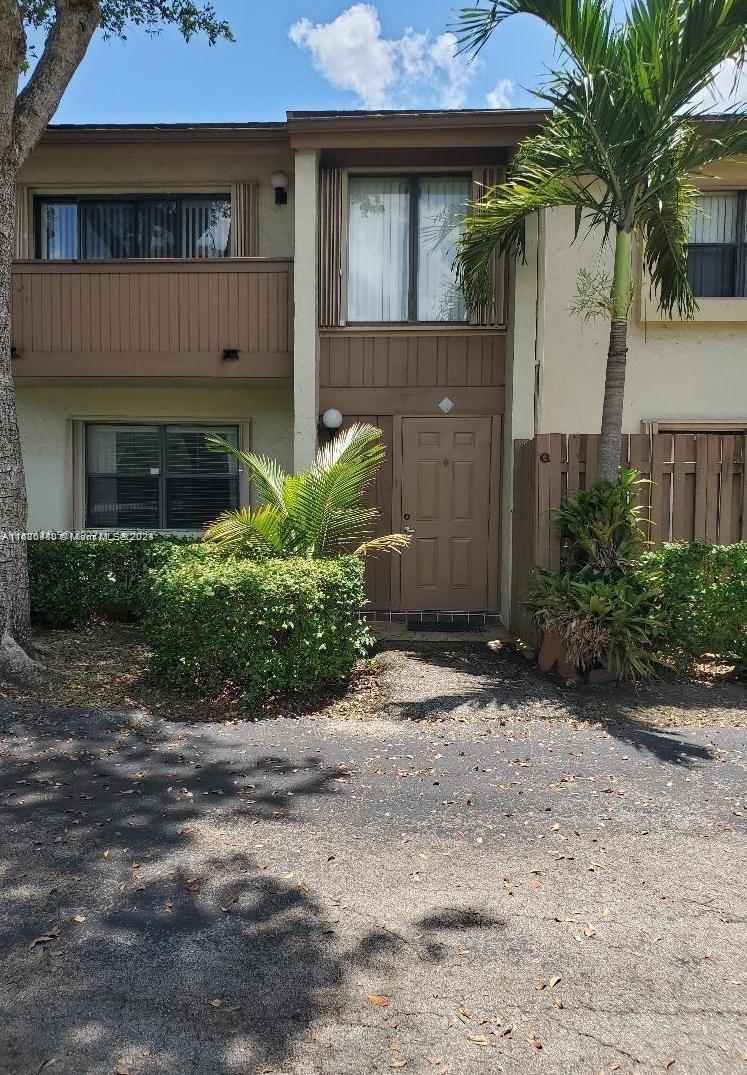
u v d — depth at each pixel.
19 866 3.32
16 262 8.70
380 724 5.27
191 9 8.49
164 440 10.17
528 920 2.98
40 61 6.45
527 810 3.94
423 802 4.02
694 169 6.55
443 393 8.93
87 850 3.46
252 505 10.05
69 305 8.72
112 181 9.53
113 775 4.30
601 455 6.72
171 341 8.72
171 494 10.21
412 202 8.92
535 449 7.03
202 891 3.15
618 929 2.93
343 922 2.96
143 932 2.86
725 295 9.04
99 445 10.20
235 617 5.55
